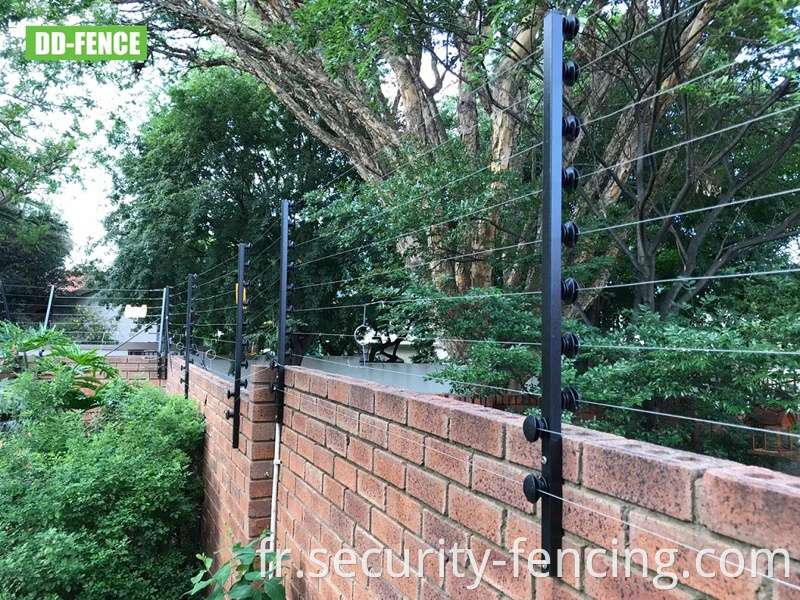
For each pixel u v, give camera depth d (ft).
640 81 14.42
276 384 10.63
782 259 16.44
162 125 39.88
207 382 17.40
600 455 3.51
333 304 36.29
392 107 26.18
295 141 40.60
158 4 23.59
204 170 40.96
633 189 17.38
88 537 13.70
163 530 15.14
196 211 36.88
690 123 13.15
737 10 9.45
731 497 2.70
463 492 4.86
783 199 16.78
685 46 12.03
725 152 12.97
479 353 12.37
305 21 17.02
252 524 10.53
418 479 5.55
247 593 8.45
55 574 12.36
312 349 38.75
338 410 7.55
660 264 19.35
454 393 12.73
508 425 4.37
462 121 18.20
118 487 14.93
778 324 9.78
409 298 12.91
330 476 7.73
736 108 13.14
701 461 3.09
